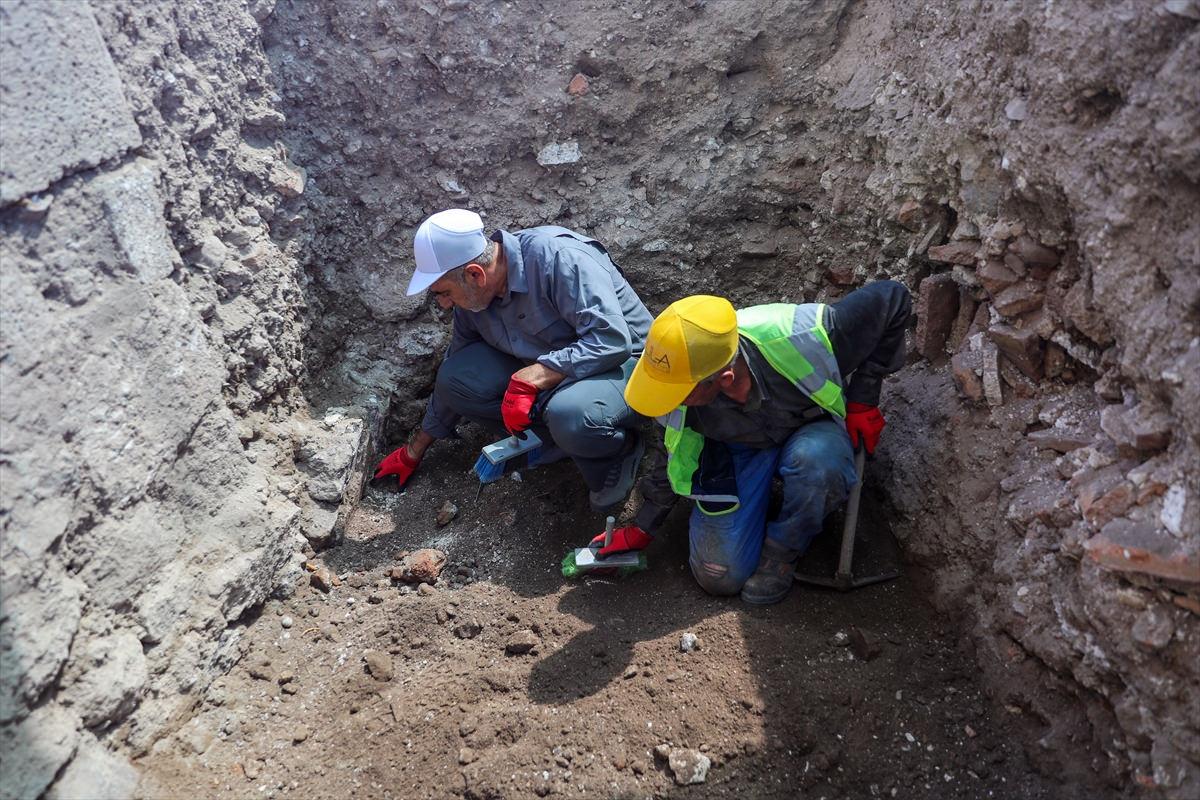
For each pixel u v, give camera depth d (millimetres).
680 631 2633
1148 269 2131
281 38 3459
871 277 3324
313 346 3455
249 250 3092
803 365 2561
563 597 2846
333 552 3141
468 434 3564
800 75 3525
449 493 3367
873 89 3268
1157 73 2080
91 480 2312
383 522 3266
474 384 3145
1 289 2162
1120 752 2113
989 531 2551
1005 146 2572
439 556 3053
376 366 3555
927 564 2727
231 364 2936
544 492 3283
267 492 2916
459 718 2486
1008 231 2621
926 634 2613
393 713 2545
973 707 2420
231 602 2701
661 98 3600
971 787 2275
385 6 3484
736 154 3578
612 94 3607
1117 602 2070
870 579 2760
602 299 2904
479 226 2924
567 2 3596
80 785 2137
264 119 3270
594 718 2426
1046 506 2350
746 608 2691
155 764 2387
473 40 3543
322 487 3133
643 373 2457
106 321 2414
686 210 3580
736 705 2400
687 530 3057
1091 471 2260
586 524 3150
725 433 2771
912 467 2840
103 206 2439
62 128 2320
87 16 2416
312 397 3408
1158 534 1980
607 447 2961
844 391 2783
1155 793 1978
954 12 2857
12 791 1976
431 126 3602
